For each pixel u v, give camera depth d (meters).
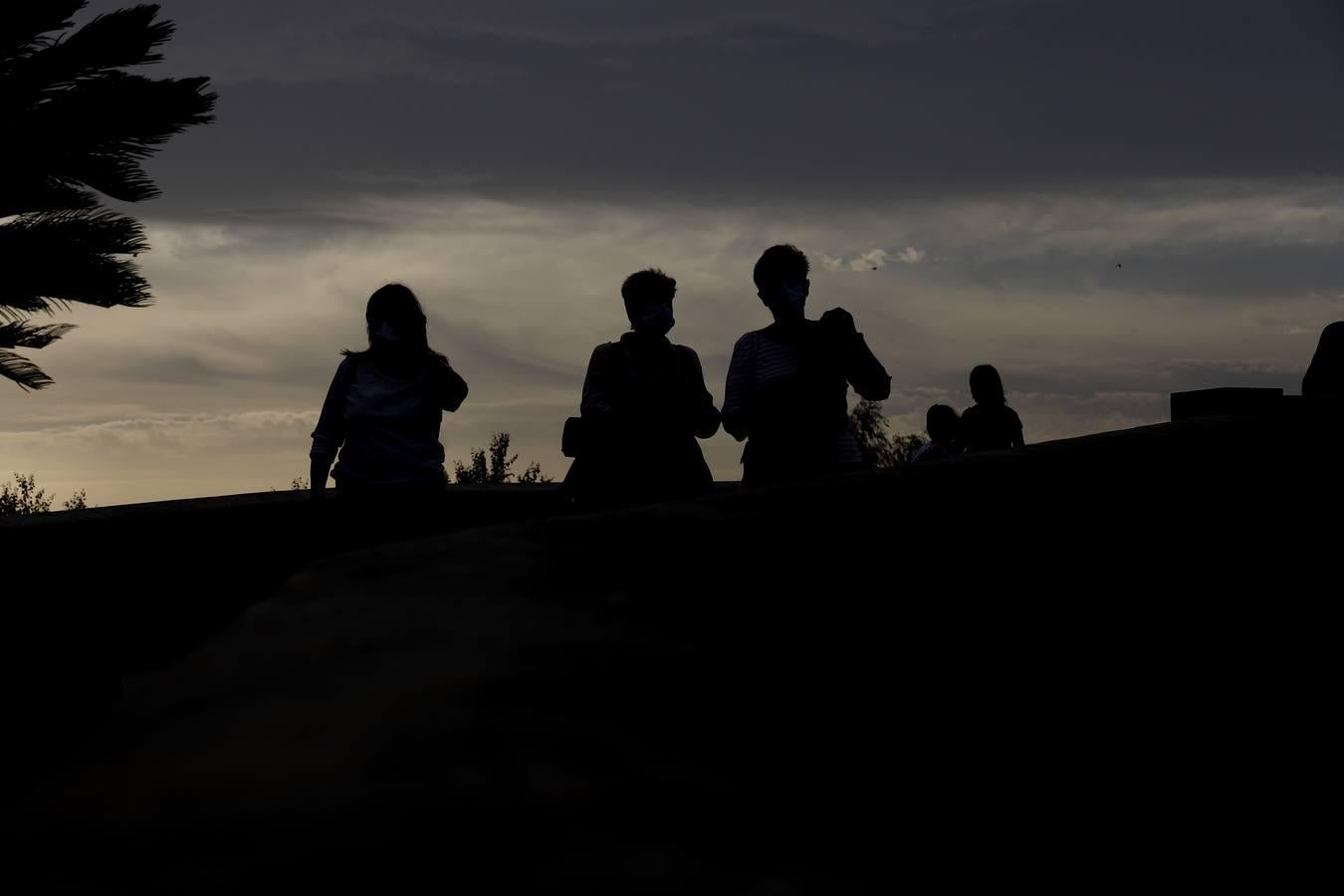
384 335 4.55
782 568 0.81
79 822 0.42
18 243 8.33
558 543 0.80
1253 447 1.76
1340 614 1.09
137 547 5.30
